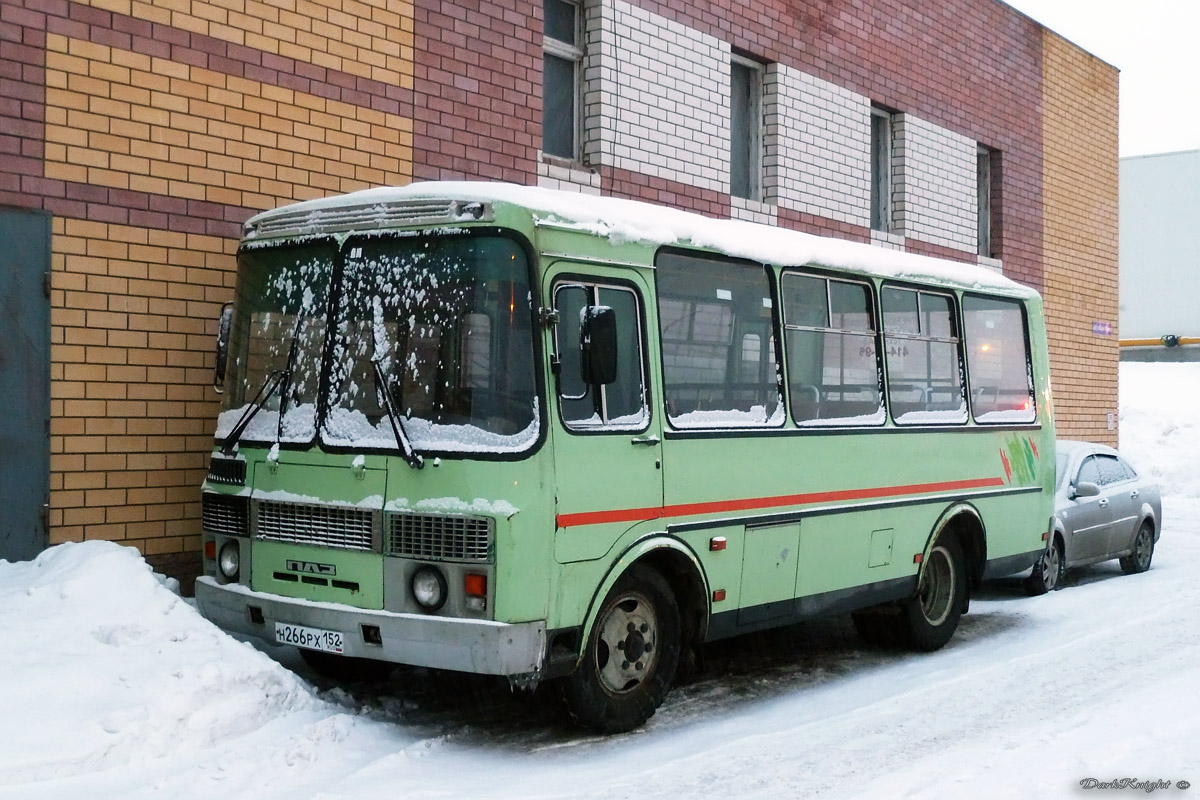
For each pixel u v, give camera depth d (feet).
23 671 20.34
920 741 22.59
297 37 31.68
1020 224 63.41
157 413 28.73
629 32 41.27
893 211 55.21
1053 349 66.33
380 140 33.76
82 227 27.37
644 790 19.49
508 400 21.21
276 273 24.16
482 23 36.60
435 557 20.94
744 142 48.03
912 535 31.58
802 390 28.12
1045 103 65.36
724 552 25.40
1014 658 30.68
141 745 19.57
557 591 21.45
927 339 32.83
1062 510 43.21
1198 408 103.04
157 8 28.68
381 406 22.04
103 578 23.91
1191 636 32.83
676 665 24.47
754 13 46.42
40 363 26.68
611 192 40.70
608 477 22.58
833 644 33.83
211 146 29.78
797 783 19.86
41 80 26.68
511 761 21.22
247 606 23.29
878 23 52.95
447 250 22.00
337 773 19.88
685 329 24.90
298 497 22.62
